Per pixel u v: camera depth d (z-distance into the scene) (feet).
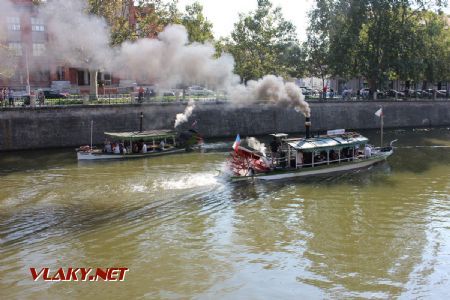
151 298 46.26
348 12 175.83
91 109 134.31
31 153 121.39
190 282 49.39
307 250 57.41
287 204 75.15
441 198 78.38
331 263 53.98
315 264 53.67
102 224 64.85
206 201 75.92
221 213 70.28
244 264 53.57
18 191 80.69
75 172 95.91
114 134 117.39
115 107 136.87
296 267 52.95
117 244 58.44
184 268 52.44
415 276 51.06
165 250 57.00
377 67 180.55
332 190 83.51
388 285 49.08
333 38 176.96
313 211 71.77
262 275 51.01
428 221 67.26
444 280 50.16
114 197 77.25
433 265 53.57
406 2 177.68
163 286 48.60
